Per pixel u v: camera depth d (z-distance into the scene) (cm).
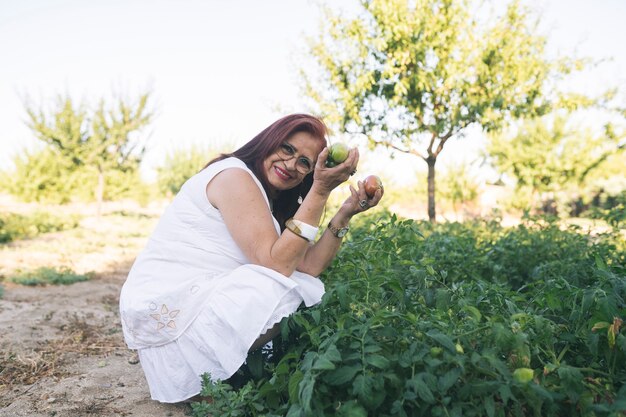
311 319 231
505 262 428
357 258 297
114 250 1041
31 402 263
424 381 179
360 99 1141
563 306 236
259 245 231
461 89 1084
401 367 193
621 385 199
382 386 179
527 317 207
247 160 255
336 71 1146
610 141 1819
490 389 182
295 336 242
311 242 251
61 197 2364
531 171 1920
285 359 204
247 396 207
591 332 204
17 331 389
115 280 686
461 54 1094
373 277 249
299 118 253
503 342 186
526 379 172
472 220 685
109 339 379
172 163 2748
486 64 1099
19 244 1084
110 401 262
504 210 1948
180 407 250
